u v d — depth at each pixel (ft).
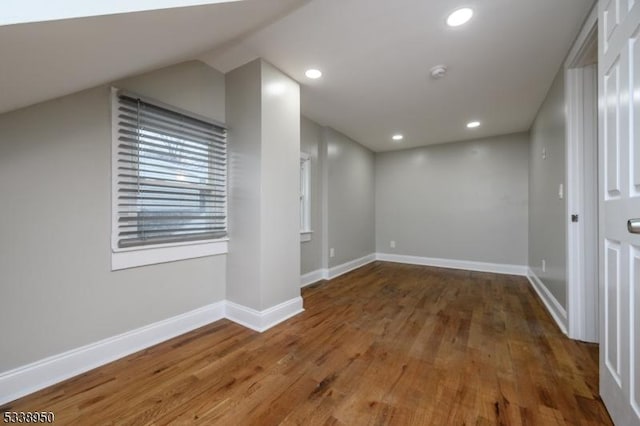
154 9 3.32
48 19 2.70
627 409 3.54
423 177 15.76
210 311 7.51
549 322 7.67
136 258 5.96
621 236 3.70
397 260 16.56
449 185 15.02
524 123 11.75
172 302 6.66
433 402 4.41
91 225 5.31
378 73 7.58
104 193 5.48
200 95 7.18
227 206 7.82
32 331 4.64
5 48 2.87
